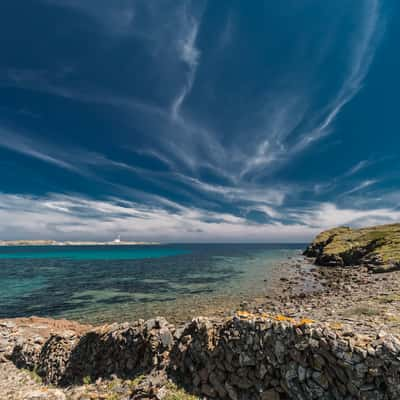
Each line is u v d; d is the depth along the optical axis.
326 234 86.50
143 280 43.62
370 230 66.88
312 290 28.75
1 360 13.80
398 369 5.50
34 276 50.91
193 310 23.61
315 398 6.36
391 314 10.22
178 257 103.44
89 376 10.53
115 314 23.58
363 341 6.32
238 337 8.26
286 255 98.69
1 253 155.88
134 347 10.11
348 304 15.36
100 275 51.28
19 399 9.20
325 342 6.60
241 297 27.88
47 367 12.16
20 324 18.98
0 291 35.84
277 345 7.38
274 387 7.12
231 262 74.94
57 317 23.38
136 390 8.55
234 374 7.90
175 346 9.65
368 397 5.68
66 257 114.94
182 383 8.68
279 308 20.67
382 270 32.69
